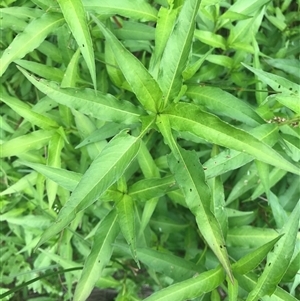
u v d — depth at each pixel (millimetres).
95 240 383
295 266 365
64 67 474
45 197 542
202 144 483
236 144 301
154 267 403
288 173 489
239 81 468
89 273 372
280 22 504
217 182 395
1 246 623
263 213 517
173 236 525
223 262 298
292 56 504
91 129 432
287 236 325
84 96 338
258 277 352
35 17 427
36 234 543
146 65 514
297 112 366
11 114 538
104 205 487
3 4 449
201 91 390
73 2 334
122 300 475
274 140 380
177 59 308
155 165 431
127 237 374
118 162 305
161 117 321
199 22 474
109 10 385
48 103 452
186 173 310
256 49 443
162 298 334
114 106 342
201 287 342
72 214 291
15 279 664
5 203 538
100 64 482
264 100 442
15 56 380
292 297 344
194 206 307
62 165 501
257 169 411
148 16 392
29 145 444
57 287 640
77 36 335
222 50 500
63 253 525
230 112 383
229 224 468
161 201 491
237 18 426
